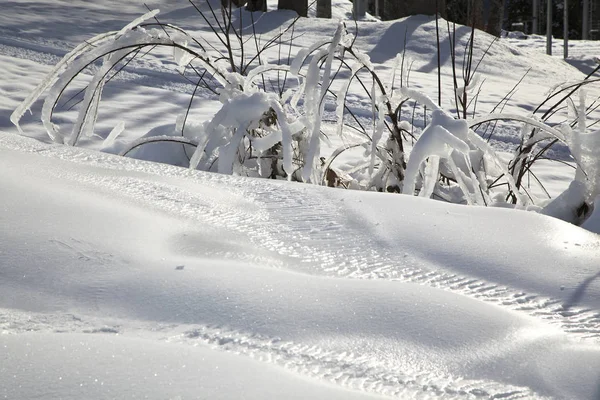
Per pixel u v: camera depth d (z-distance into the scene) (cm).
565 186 470
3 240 144
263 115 338
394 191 343
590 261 167
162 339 111
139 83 759
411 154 276
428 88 884
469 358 113
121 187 199
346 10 2367
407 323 122
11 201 165
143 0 1585
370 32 1359
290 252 166
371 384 103
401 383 104
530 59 1359
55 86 308
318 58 308
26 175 191
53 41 1018
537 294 149
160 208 186
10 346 98
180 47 333
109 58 320
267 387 91
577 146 288
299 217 194
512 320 129
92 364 93
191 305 124
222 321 119
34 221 155
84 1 1491
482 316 128
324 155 488
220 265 144
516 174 352
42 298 124
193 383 90
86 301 124
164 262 143
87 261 140
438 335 119
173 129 377
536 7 2916
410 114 714
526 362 113
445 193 352
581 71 1422
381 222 190
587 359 115
